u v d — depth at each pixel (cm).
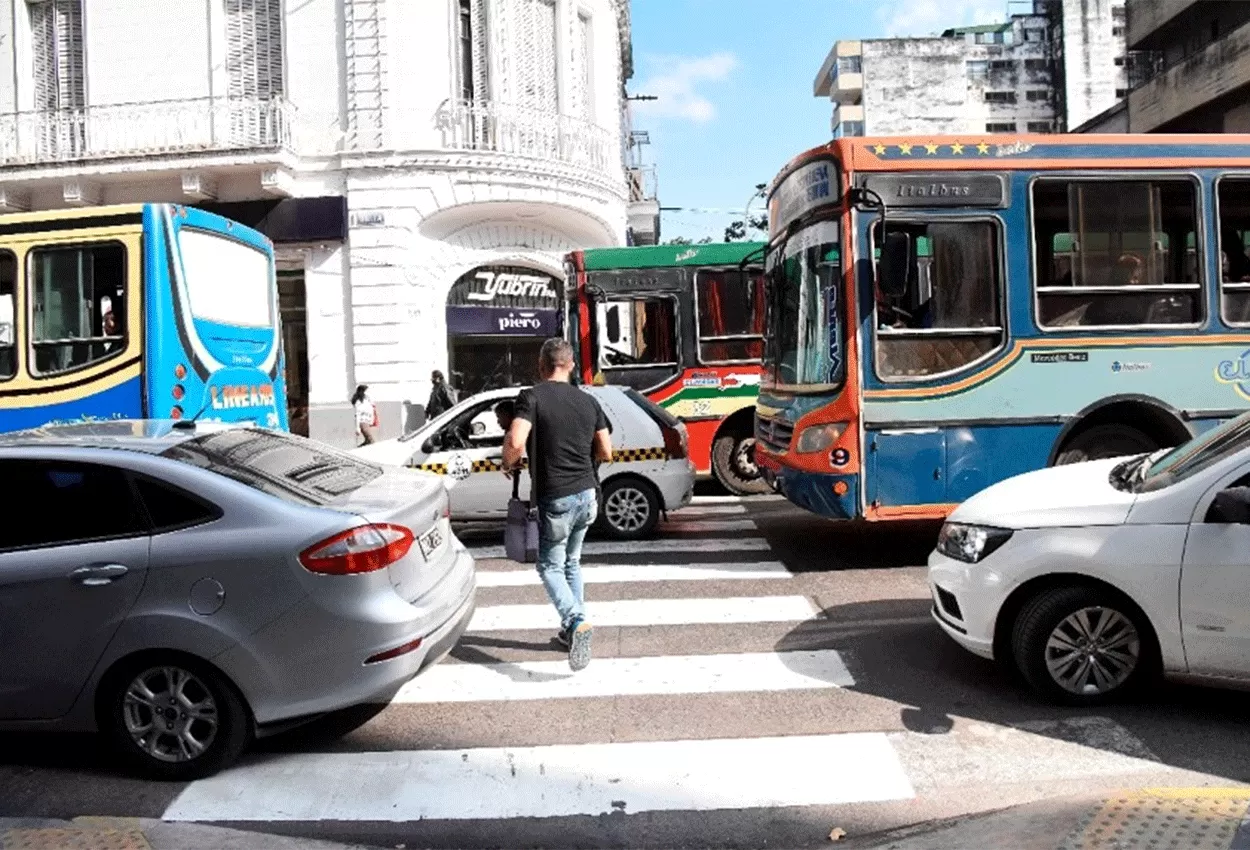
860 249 766
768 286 934
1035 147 779
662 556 892
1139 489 505
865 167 769
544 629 686
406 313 1894
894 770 446
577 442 586
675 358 1259
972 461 769
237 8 1922
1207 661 471
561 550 593
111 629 447
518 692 562
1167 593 475
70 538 462
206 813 424
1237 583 461
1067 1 5403
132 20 1919
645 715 522
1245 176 789
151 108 1903
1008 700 521
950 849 359
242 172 1867
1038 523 507
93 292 917
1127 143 784
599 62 2138
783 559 870
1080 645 505
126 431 525
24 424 915
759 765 456
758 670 584
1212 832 346
